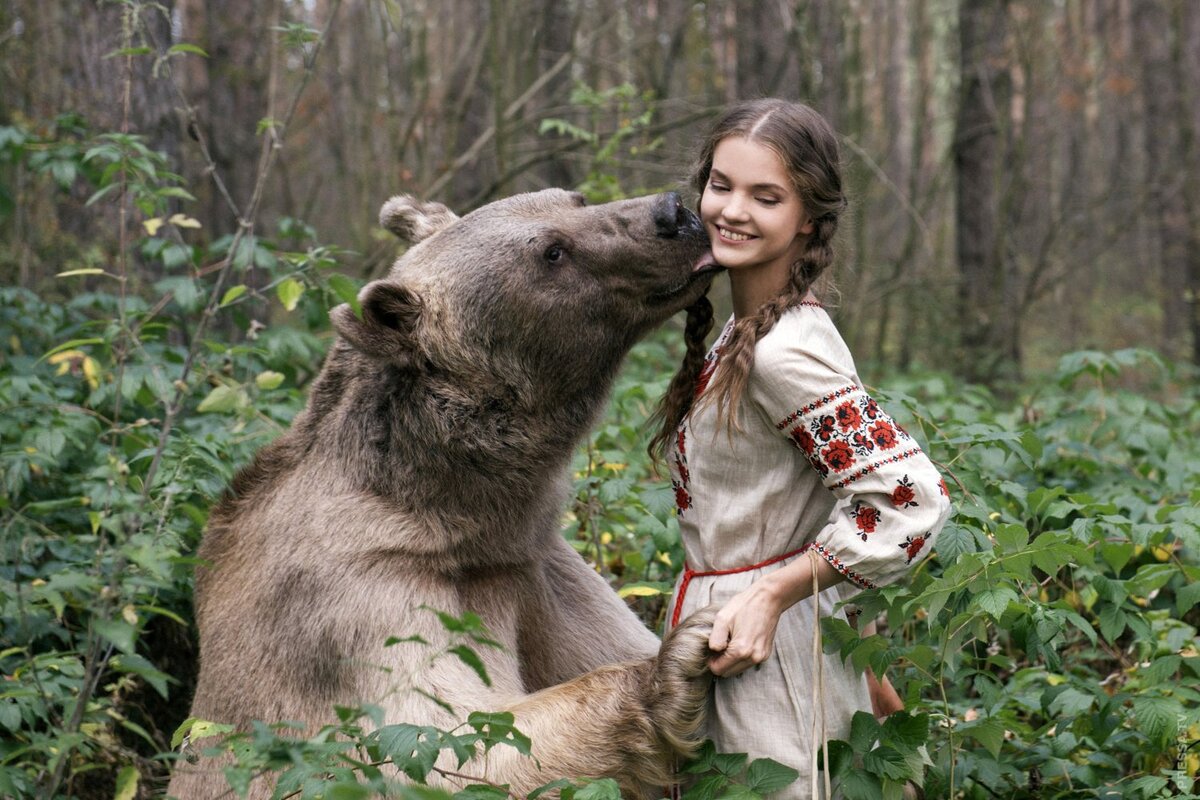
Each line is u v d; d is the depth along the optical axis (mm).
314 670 3414
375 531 3482
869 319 15906
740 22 14227
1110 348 20500
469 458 3557
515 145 10930
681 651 3088
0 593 3307
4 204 6250
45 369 5824
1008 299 14039
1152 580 3773
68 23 7211
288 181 15203
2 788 3057
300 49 4410
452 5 16578
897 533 2939
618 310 3637
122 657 3182
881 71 24750
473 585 3648
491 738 2904
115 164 4344
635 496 4816
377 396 3633
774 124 3148
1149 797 3436
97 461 4777
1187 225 18453
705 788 3053
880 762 3111
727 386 3070
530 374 3637
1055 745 3607
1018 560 3176
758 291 3277
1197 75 21312
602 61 12070
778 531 3182
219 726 3215
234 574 3736
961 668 3787
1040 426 5680
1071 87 21000
